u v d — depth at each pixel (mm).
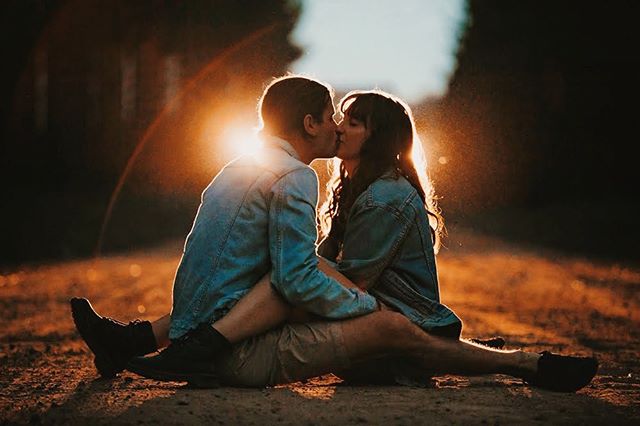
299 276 4863
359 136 5301
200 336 4918
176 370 4938
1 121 35062
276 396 4891
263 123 5234
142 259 21719
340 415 4520
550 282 16906
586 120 37719
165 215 32219
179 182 34219
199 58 33156
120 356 5398
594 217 33844
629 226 31406
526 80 37719
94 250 24688
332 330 4941
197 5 32781
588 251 25750
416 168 5465
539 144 37656
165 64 35469
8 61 32875
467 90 37594
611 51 36312
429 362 5094
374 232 5141
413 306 5176
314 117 5172
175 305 5066
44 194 33844
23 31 31844
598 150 37938
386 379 5273
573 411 4699
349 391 5078
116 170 35906
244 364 4988
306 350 4945
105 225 29438
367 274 5148
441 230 5609
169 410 4594
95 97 36781
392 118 5305
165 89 35312
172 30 33094
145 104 35500
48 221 29141
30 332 9586
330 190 5664
